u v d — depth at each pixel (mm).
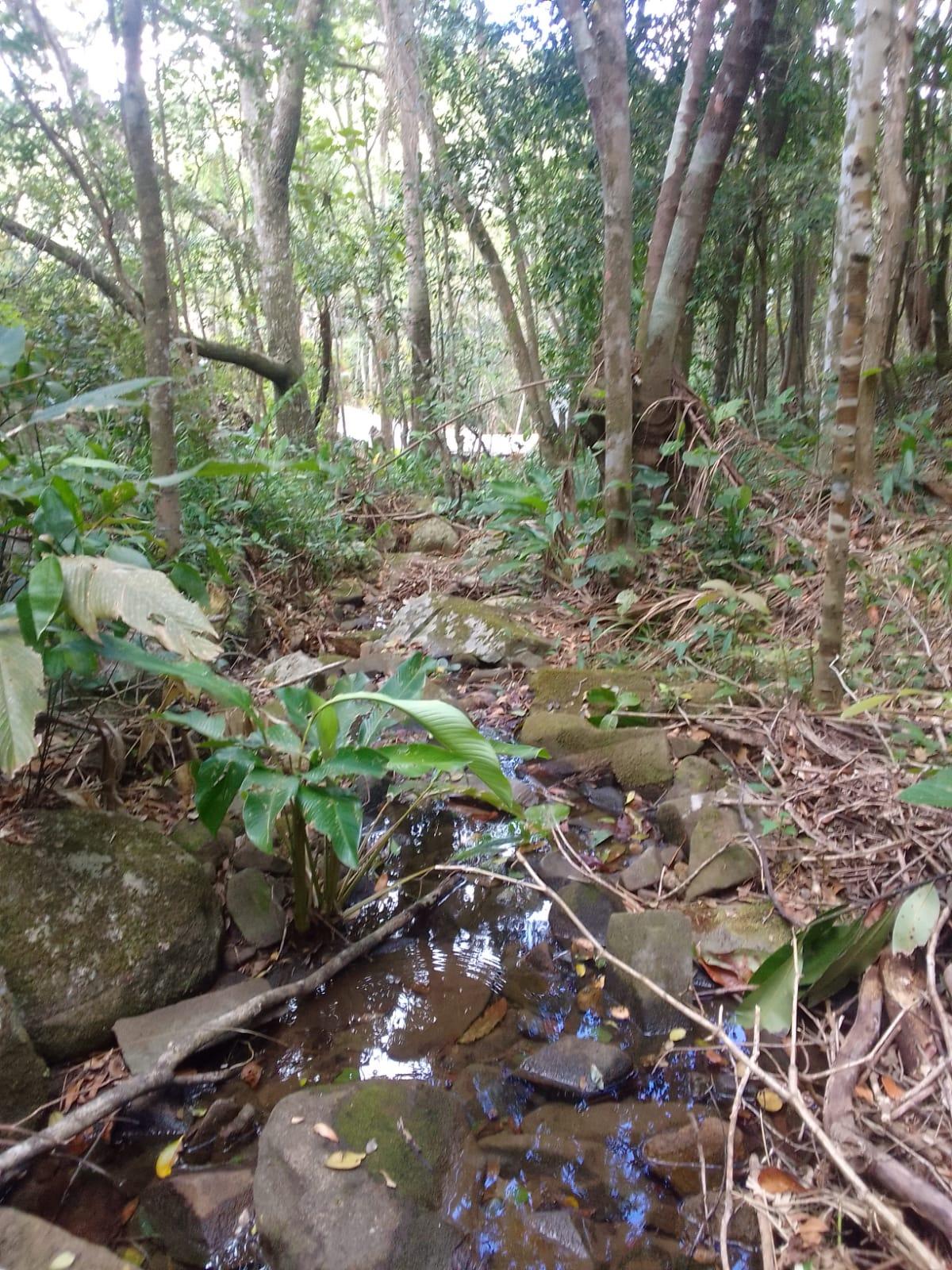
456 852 3066
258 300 10188
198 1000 2416
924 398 9297
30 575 2275
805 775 3188
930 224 10148
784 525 5211
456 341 11953
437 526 7684
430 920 2863
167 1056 2174
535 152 8688
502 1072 2264
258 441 7066
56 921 2404
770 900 2713
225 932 2746
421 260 10461
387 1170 1856
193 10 5500
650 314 5664
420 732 3928
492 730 4113
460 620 5082
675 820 3164
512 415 15586
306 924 2703
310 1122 1967
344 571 6734
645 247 8008
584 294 8195
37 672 2199
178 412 5730
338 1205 1770
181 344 6371
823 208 7801
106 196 6309
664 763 3547
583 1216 1858
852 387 3131
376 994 2545
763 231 8953
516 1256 1764
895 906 2334
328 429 10938
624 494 5195
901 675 3678
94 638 2246
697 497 5484
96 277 6145
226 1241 1822
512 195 8891
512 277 13484
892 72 5125
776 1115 2078
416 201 9922
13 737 2107
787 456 5762
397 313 10617
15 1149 1880
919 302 11352
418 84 9250
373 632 5445
